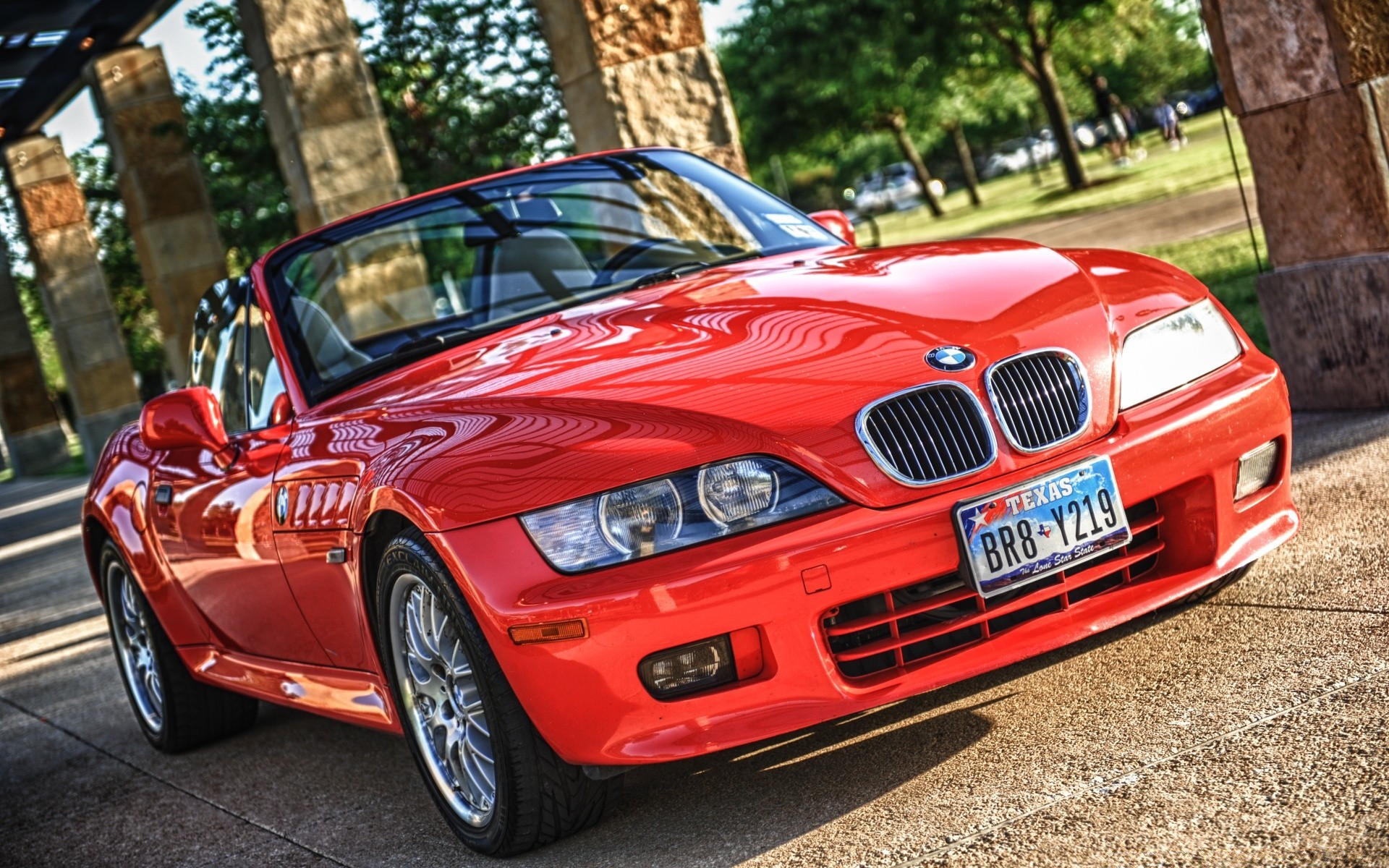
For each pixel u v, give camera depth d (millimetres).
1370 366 5234
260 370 3930
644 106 8406
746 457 2660
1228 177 17391
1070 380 2873
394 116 12023
